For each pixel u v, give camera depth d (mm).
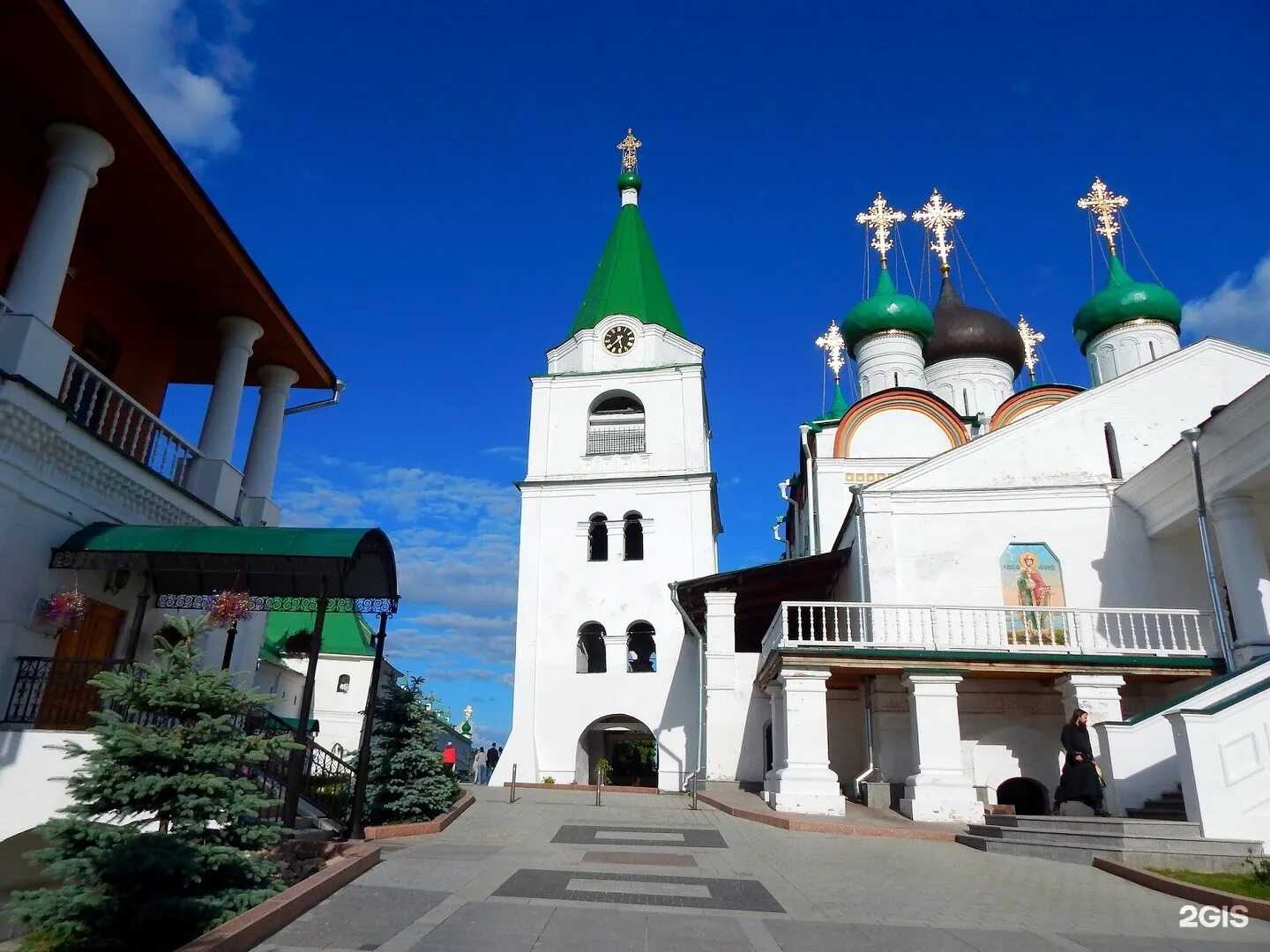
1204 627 17859
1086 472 20250
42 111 12391
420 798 13875
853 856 11977
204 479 16094
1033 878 10617
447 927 7340
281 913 7246
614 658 31031
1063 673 16844
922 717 16359
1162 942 7582
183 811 7613
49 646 11945
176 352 19125
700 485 32844
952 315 39031
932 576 19750
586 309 38125
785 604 17859
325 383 20328
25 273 11836
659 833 13625
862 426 30797
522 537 33125
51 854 7367
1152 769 13750
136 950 7035
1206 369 20719
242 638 17141
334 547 11727
